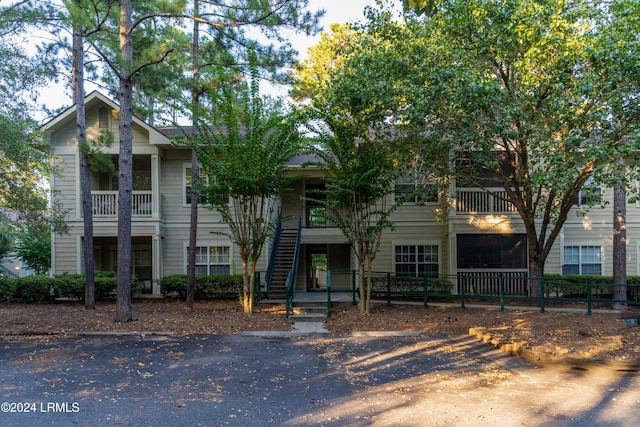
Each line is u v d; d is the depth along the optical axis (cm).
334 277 1966
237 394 625
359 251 1280
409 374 736
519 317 1243
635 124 972
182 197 1797
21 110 1196
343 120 1206
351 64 1238
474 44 1149
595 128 1052
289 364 792
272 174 1207
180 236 1794
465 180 1425
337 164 1323
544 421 538
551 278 1622
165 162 1800
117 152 1717
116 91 1859
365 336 1040
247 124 1213
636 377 734
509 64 1150
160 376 709
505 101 1104
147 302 1602
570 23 1084
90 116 1722
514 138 1129
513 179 1414
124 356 834
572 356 823
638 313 1301
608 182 1079
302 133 1241
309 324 1177
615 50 966
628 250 1750
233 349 903
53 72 1307
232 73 1470
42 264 2222
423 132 1273
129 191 1177
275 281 1706
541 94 1126
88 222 1409
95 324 1121
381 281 1652
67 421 519
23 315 1252
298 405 583
